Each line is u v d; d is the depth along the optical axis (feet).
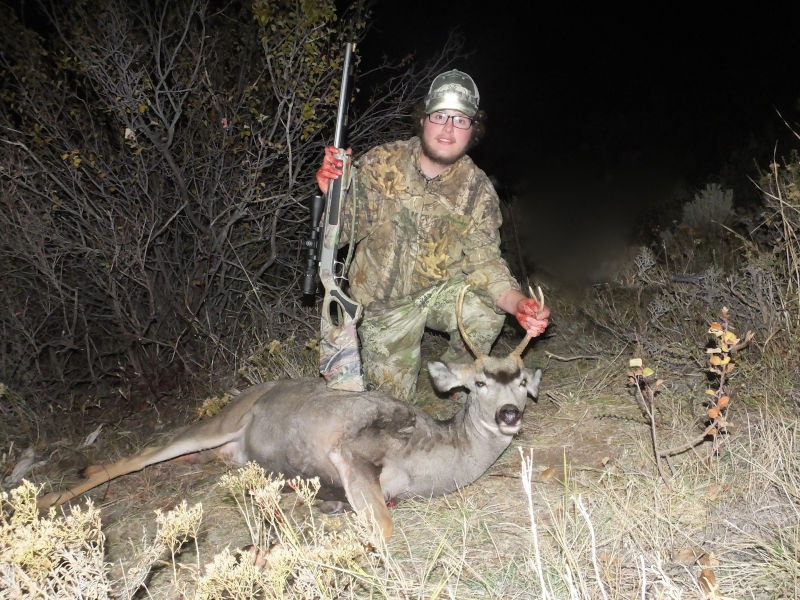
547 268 12.91
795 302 7.45
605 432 7.31
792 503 5.30
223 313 10.16
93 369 10.04
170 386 9.70
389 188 7.25
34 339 9.61
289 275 10.82
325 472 6.66
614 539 5.42
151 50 10.11
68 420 9.20
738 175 16.24
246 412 7.39
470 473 6.55
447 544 5.62
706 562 5.15
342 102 6.79
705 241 11.60
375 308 7.62
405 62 12.16
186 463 7.79
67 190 9.26
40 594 4.32
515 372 6.37
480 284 7.33
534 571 5.27
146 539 6.47
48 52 9.57
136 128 9.33
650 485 6.07
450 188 7.28
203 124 9.73
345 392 6.82
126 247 9.34
